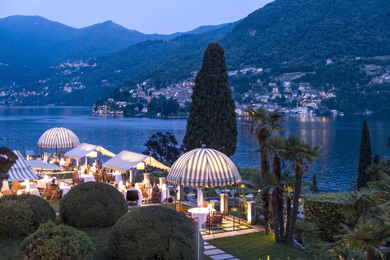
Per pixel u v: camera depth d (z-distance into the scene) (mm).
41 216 16656
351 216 16062
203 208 20031
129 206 24203
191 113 34188
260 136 17688
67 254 11812
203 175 20016
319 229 18812
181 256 13078
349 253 12828
